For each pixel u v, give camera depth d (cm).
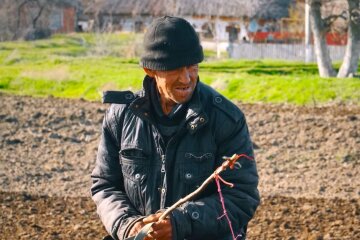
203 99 434
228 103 438
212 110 433
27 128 1723
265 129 1747
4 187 1241
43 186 1261
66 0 7175
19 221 1005
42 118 1827
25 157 1473
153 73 424
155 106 435
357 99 2445
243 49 4712
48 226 981
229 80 2716
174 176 436
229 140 435
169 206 439
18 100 2147
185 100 418
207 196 442
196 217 419
